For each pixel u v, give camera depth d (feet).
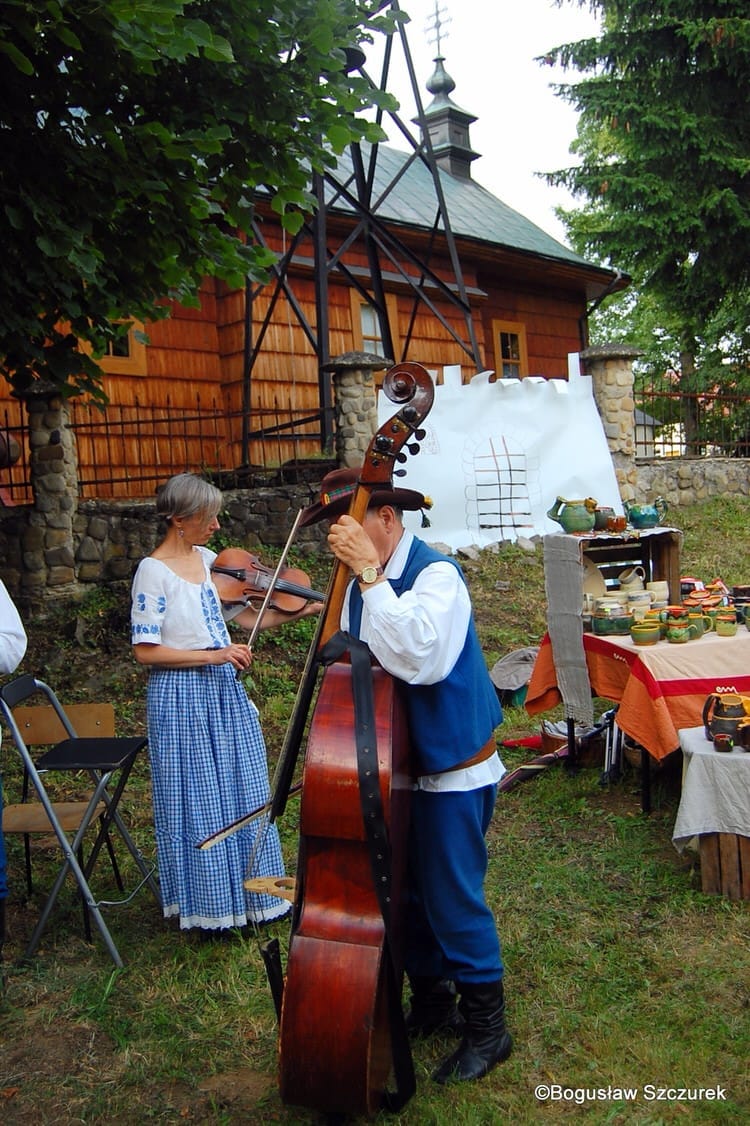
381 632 7.02
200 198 14.20
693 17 47.65
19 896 12.07
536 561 27.99
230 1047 8.78
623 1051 8.38
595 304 53.47
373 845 6.82
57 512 23.13
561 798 14.24
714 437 43.86
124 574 23.81
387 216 39.86
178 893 10.41
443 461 28.55
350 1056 6.72
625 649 13.23
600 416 32.04
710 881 10.98
